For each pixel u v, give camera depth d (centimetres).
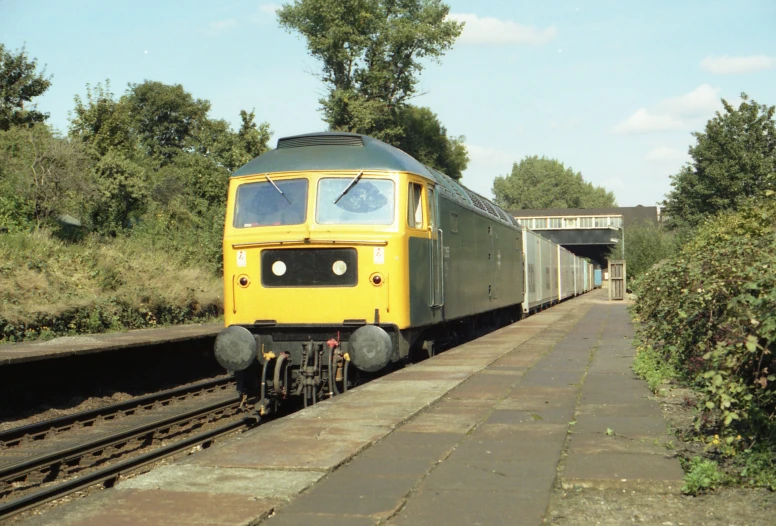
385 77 4497
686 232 3194
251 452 614
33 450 909
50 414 1166
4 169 2627
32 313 1623
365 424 723
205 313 2262
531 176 14175
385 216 1076
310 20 4444
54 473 812
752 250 885
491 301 1792
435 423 738
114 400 1321
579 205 14112
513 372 1110
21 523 446
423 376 1062
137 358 1510
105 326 1809
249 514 457
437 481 533
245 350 1030
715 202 3080
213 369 1791
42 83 4625
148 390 1469
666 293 1210
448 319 1325
